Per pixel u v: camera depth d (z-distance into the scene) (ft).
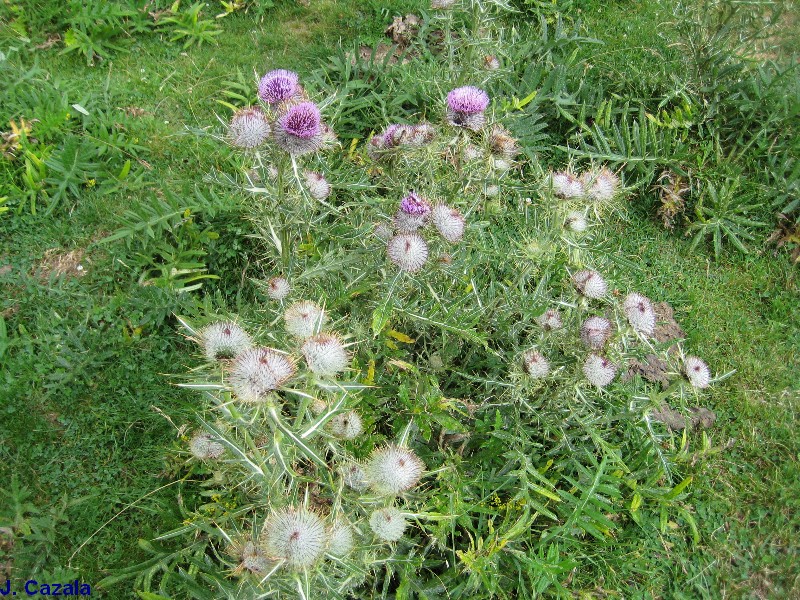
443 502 2.21
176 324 3.01
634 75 4.21
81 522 2.50
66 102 3.56
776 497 2.92
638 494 2.53
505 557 2.37
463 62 3.43
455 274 2.46
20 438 2.63
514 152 2.65
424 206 2.28
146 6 4.30
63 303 3.02
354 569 1.70
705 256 3.80
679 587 2.66
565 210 2.49
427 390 2.43
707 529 2.80
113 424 2.73
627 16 4.77
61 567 2.37
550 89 3.98
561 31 4.21
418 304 2.58
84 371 2.80
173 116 3.88
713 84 4.11
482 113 2.60
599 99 4.02
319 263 2.42
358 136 3.72
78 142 3.50
